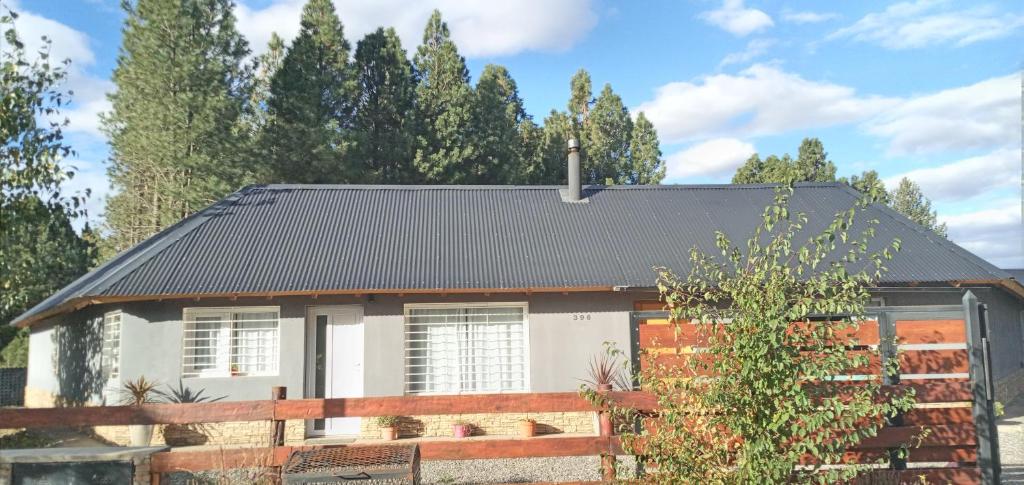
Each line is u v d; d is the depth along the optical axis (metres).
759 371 5.87
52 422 6.74
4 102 7.44
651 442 6.35
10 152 7.58
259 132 27.84
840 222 6.08
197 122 23.80
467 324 13.65
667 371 6.59
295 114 28.38
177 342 12.87
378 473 6.04
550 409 6.97
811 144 42.44
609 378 13.11
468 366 13.53
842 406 5.77
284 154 27.80
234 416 6.94
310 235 14.83
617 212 16.69
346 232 15.07
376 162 32.12
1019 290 14.79
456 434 12.95
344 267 13.52
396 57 33.19
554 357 13.39
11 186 7.56
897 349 6.91
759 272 6.00
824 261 14.17
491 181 33.47
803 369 5.87
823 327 6.01
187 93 23.56
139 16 24.38
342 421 13.32
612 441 6.77
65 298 13.41
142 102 24.02
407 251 14.33
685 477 6.11
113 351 13.71
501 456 6.79
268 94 31.94
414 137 31.61
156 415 6.86
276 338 13.27
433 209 16.56
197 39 24.53
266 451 6.79
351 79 31.36
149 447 6.77
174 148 23.78
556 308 13.53
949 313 7.31
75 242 25.86
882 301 14.16
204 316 13.20
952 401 7.13
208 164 24.44
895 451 7.15
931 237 15.61
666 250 14.67
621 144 44.84
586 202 17.31
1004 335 16.55
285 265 13.49
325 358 13.43
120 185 27.59
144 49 23.64
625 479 6.68
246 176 25.55
